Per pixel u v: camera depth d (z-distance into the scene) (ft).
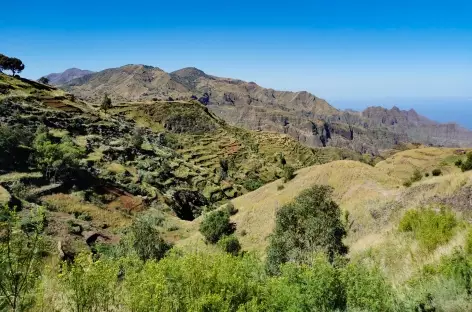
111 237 154.71
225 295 24.66
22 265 17.76
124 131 362.53
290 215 86.28
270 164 576.61
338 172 175.73
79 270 20.15
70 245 121.29
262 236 153.48
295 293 28.40
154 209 217.77
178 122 653.71
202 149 549.13
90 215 175.52
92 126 322.96
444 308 26.16
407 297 28.55
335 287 28.81
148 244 110.32
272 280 31.24
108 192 210.38
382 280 31.48
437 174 209.56
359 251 77.87
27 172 188.96
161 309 21.53
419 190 98.78
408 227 70.28
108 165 254.27
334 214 87.76
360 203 130.62
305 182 183.11
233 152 568.00
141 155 314.76
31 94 337.93
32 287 18.65
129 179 245.86
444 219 58.90
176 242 167.43
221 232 153.79
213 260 28.66
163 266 23.52
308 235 75.61
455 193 76.54
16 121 250.78
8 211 18.13
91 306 20.29
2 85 318.24
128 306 21.16
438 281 30.42
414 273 42.55
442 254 43.39
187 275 23.79
